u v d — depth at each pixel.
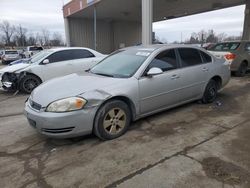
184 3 17.97
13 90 8.18
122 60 4.73
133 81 4.07
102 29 26.17
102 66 4.89
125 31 28.05
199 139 3.81
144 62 4.35
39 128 3.57
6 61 29.77
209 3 18.20
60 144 3.80
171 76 4.63
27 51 27.53
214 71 5.64
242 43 9.98
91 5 17.52
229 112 5.13
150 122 4.60
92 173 2.97
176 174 2.88
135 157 3.30
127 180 2.80
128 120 4.07
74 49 8.80
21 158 3.42
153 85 4.33
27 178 2.92
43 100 3.60
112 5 18.22
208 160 3.17
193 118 4.79
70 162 3.25
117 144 3.71
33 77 7.97
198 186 2.65
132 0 16.73
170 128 4.29
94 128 3.71
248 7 17.67
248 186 2.63
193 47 5.34
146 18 10.84
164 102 4.63
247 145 3.57
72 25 23.72
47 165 3.20
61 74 8.37
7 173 3.04
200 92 5.43
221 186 2.64
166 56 4.71
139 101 4.17
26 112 3.79
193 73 5.11
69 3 21.27
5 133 4.37
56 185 2.76
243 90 7.27
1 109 6.11
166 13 22.52
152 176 2.86
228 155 3.28
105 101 3.72
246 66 10.10
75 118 3.46
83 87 3.75
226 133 4.02
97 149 3.57
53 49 8.63
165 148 3.54
